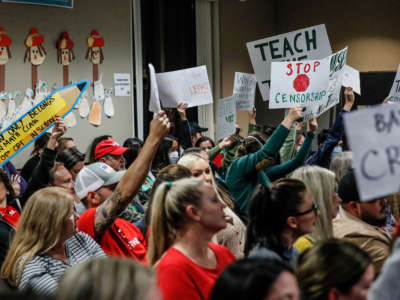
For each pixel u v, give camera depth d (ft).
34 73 25.86
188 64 32.45
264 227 8.59
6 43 25.00
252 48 19.21
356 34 33.42
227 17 33.47
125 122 28.66
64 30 26.68
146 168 10.09
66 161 14.87
